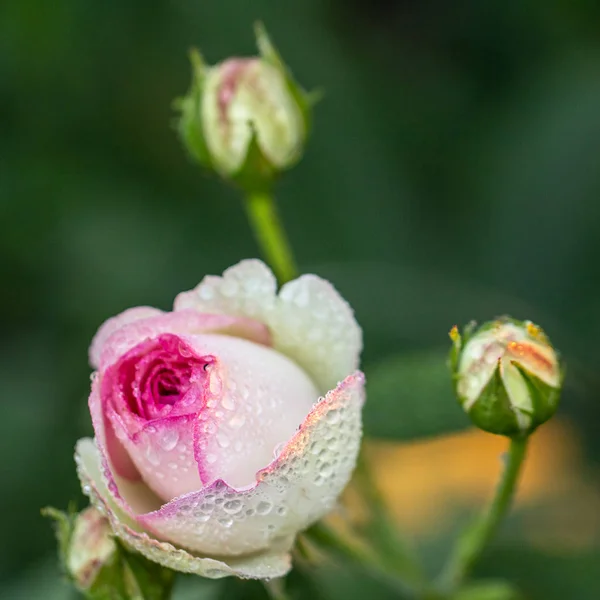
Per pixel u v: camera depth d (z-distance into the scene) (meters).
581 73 0.59
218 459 0.44
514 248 0.58
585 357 0.55
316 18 0.62
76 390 0.57
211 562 0.44
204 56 0.62
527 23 0.61
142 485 0.45
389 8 0.63
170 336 0.44
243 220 0.60
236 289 0.46
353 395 0.45
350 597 0.52
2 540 0.55
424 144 0.61
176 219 0.60
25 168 0.60
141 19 0.62
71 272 0.59
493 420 0.46
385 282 0.54
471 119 0.61
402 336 0.54
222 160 0.52
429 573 0.55
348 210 0.60
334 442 0.44
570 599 0.53
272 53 0.52
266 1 0.62
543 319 0.55
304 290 0.46
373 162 0.60
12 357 0.58
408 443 0.49
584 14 0.61
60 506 0.56
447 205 0.60
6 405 0.57
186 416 0.44
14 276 0.59
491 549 0.53
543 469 0.57
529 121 0.59
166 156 0.61
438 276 0.56
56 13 0.61
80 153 0.61
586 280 0.57
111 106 0.61
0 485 0.56
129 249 0.59
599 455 0.56
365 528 0.50
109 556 0.46
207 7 0.62
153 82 0.61
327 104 0.61
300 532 0.46
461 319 0.54
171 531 0.44
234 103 0.51
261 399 0.44
